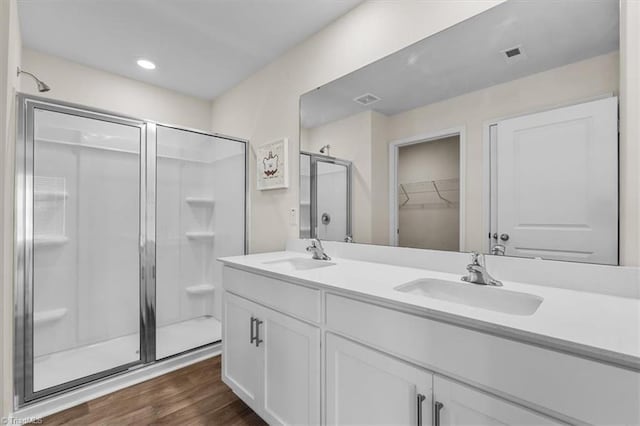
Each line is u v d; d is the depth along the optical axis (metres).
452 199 1.37
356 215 1.77
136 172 2.18
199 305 2.84
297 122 2.17
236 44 2.16
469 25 1.31
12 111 1.50
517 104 1.19
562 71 1.08
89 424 1.48
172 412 1.58
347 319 1.04
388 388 0.92
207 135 2.47
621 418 0.56
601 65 1.00
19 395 1.55
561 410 0.62
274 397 1.35
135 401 1.68
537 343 0.66
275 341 1.35
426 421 0.83
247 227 2.60
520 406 0.68
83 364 1.97
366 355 0.98
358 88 1.75
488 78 1.26
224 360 1.72
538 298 0.95
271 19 1.89
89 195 2.19
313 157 2.04
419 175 1.49
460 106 1.35
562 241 1.07
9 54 1.32
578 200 1.04
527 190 1.16
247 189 2.61
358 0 1.71
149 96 2.79
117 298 2.32
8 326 1.48
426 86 1.46
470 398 0.75
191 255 2.80
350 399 1.03
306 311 1.20
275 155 2.31
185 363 2.13
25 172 1.61
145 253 2.12
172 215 2.68
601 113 1.00
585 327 0.68
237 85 2.81
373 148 1.68
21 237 1.59
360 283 1.11
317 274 1.29
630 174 0.95
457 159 1.36
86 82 2.44
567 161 1.07
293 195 2.20
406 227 1.54
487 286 1.09
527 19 1.16
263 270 1.42
